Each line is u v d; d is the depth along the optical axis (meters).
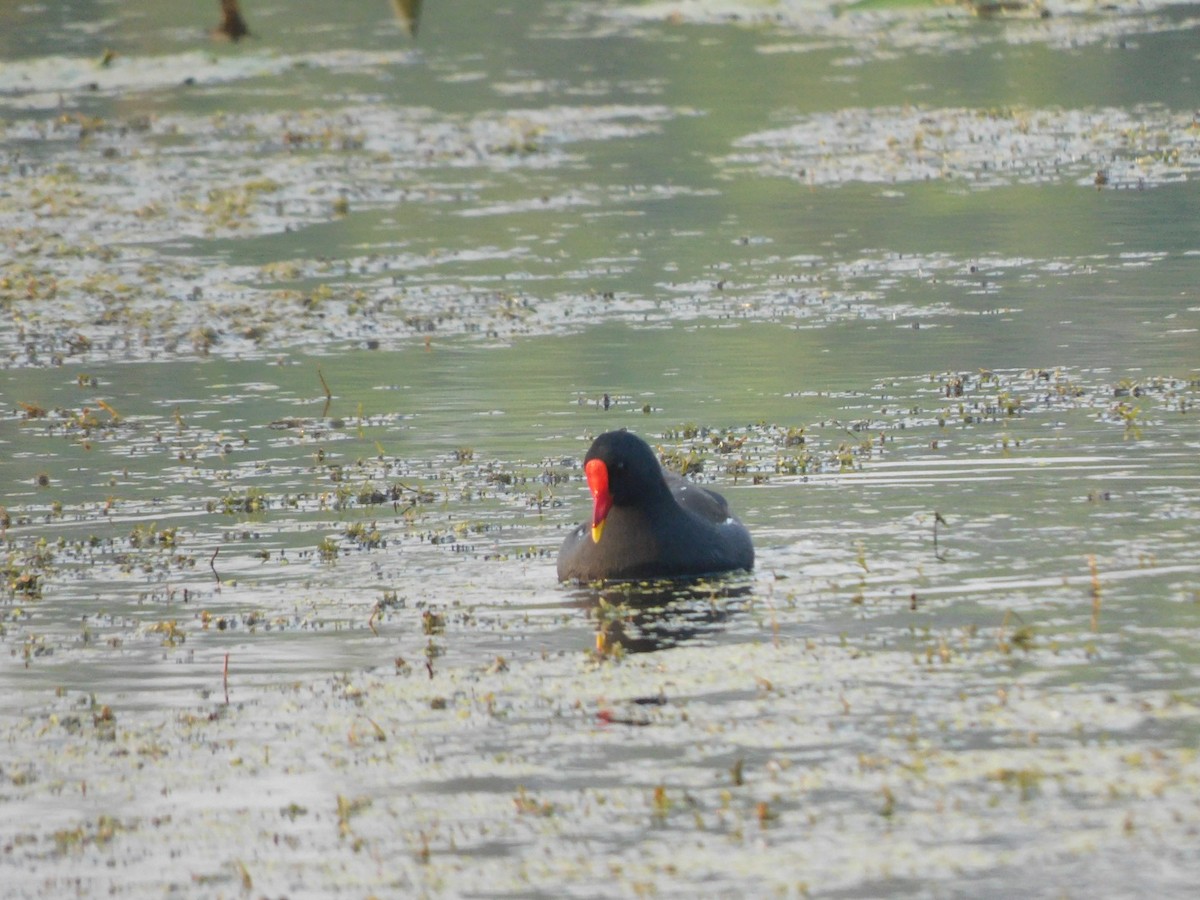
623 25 54.56
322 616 12.13
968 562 12.60
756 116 38.97
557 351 21.05
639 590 12.44
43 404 19.30
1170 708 9.55
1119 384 18.03
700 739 9.51
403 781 9.17
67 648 11.61
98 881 8.21
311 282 25.69
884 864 7.99
